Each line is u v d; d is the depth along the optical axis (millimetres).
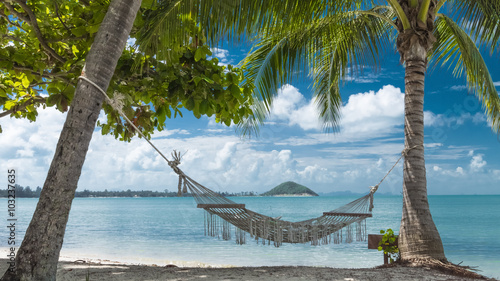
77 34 3611
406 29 5297
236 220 4398
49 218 2260
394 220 27719
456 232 18312
